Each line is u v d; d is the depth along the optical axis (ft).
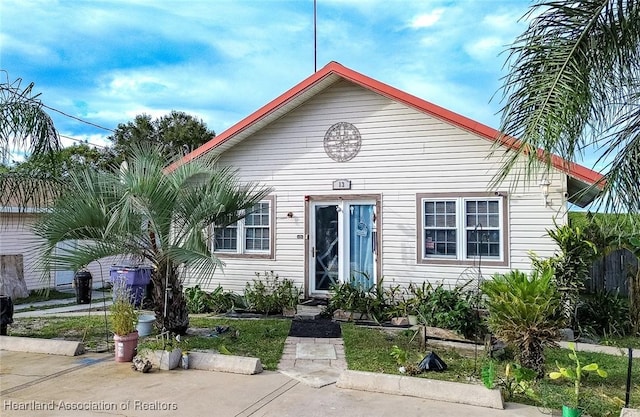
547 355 21.66
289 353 22.03
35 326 28.71
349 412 14.82
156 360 19.58
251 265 35.96
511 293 18.17
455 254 31.22
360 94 33.71
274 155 35.70
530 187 29.50
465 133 31.09
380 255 32.78
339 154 34.14
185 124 104.78
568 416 14.03
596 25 12.10
